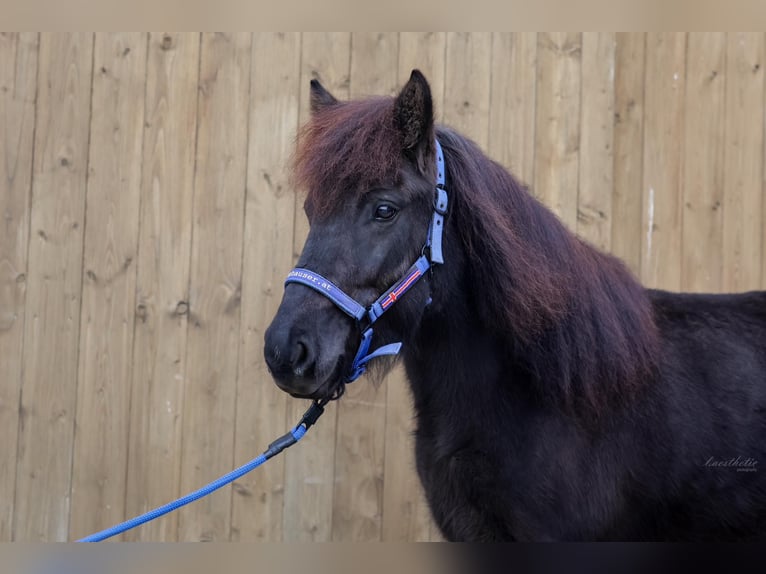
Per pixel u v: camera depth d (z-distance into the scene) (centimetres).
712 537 211
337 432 330
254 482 329
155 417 329
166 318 330
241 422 329
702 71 335
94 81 332
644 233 334
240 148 330
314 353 178
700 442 206
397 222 188
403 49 331
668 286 334
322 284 181
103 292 331
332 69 331
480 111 330
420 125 187
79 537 329
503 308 199
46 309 331
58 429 330
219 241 330
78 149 331
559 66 331
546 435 198
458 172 202
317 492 329
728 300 232
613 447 201
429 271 196
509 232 200
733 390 212
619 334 204
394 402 329
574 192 331
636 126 333
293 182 200
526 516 196
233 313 329
